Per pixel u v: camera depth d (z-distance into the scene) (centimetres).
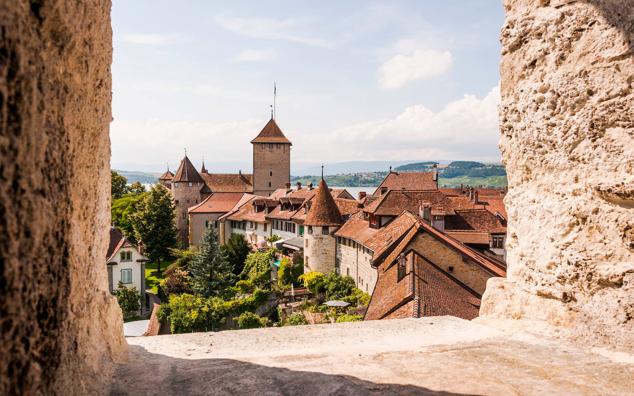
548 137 351
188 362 280
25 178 156
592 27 326
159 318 2592
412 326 370
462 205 3750
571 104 334
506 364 275
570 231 334
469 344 317
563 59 341
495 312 386
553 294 342
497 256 3019
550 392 237
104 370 243
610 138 314
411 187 6050
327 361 280
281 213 4925
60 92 190
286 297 3253
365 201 4269
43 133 171
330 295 3136
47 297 175
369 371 263
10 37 147
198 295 3366
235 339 335
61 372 189
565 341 317
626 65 309
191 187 6938
